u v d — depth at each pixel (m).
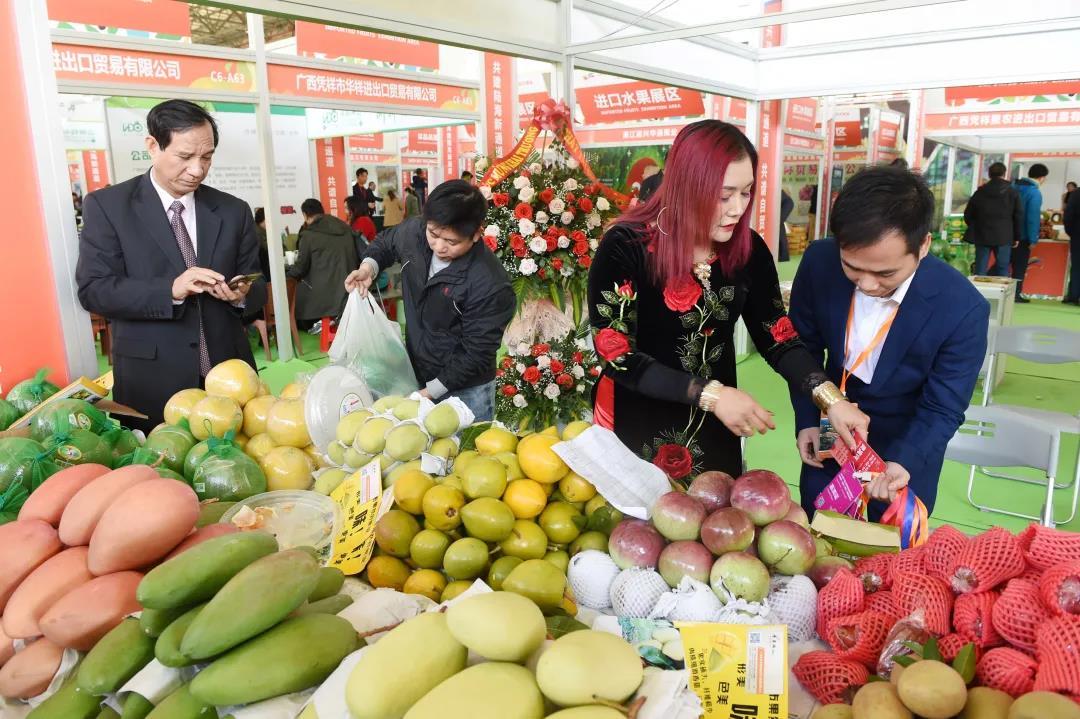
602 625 0.96
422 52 5.95
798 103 7.50
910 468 1.63
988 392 4.46
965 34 3.61
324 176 9.79
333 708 0.75
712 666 0.89
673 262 1.67
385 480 1.37
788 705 0.92
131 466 1.13
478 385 2.54
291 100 5.35
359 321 2.22
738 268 1.78
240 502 1.33
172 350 2.12
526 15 3.01
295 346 6.41
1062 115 8.15
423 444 1.39
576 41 3.24
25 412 1.72
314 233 6.09
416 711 0.67
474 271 2.34
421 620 0.79
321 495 1.38
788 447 4.34
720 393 1.56
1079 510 3.55
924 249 1.41
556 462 1.22
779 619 1.01
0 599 1.01
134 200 2.08
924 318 1.64
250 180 8.00
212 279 1.95
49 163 1.84
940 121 8.92
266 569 0.83
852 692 0.88
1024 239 8.91
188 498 1.02
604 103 8.09
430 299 2.41
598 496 1.25
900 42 3.95
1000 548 0.93
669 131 7.88
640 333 1.81
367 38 5.59
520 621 0.74
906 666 0.83
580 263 3.10
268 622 0.80
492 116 6.06
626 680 0.71
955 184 12.62
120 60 4.41
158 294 1.98
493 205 3.05
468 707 0.67
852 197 1.39
